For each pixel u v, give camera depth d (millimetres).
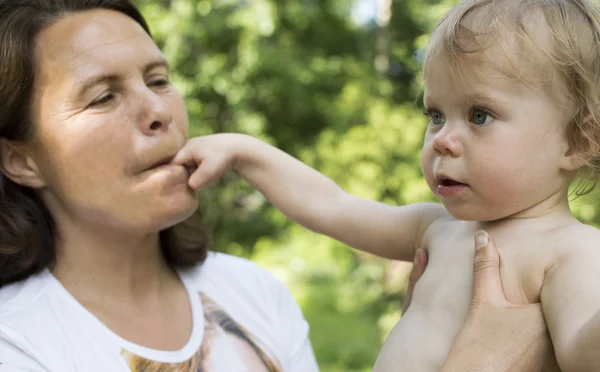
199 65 9117
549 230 1318
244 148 1727
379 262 7441
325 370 6402
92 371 1431
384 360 1411
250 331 1729
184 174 1578
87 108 1484
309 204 1724
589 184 1483
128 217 1502
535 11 1326
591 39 1325
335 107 8555
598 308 1125
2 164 1580
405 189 6387
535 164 1307
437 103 1386
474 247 1407
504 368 1213
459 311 1363
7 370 1386
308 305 7895
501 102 1295
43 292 1537
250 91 9195
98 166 1479
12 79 1478
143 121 1514
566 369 1139
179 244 1773
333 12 10422
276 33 9703
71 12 1524
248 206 9648
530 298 1287
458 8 1417
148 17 8883
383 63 9445
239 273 1871
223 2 9266
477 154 1316
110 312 1560
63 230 1600
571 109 1304
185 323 1652
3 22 1489
